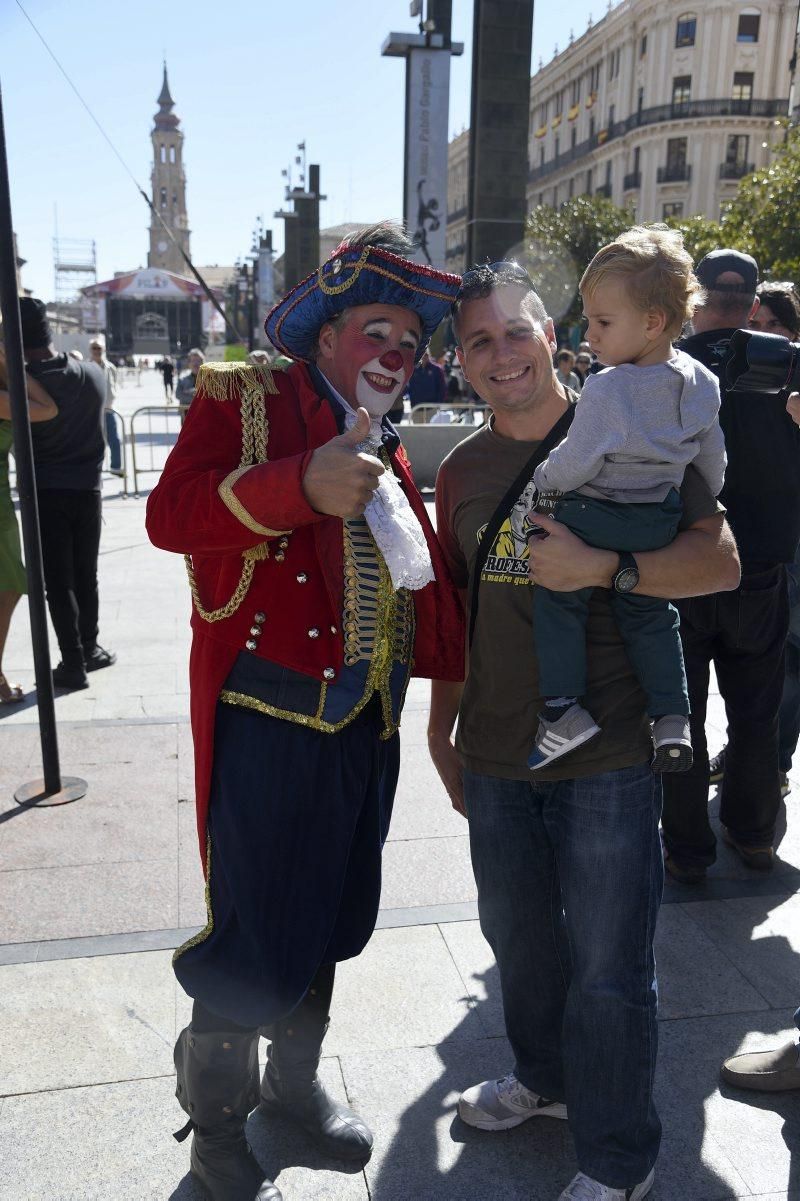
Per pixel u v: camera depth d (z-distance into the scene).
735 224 24.28
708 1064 2.50
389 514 1.93
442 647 2.22
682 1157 2.21
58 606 5.06
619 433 1.87
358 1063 2.48
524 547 2.03
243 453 1.89
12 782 4.03
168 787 3.97
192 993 1.92
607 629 2.01
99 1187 2.11
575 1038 1.99
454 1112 2.34
